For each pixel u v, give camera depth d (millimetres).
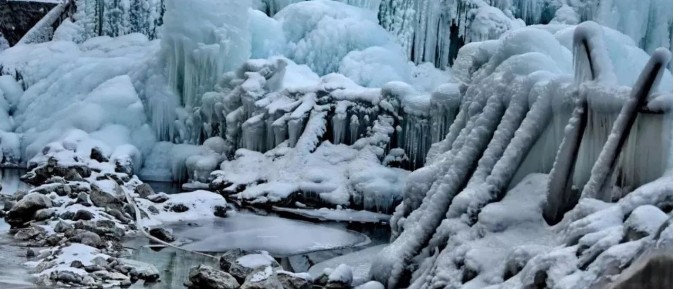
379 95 18594
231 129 20844
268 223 15570
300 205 17766
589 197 8234
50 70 24281
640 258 5953
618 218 7324
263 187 18188
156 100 22031
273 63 20953
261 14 23375
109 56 24797
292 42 23469
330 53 22922
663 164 7984
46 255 11305
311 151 18922
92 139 21000
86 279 10023
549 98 9258
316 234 14531
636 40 22797
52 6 30531
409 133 18062
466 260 8359
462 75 14109
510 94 9875
